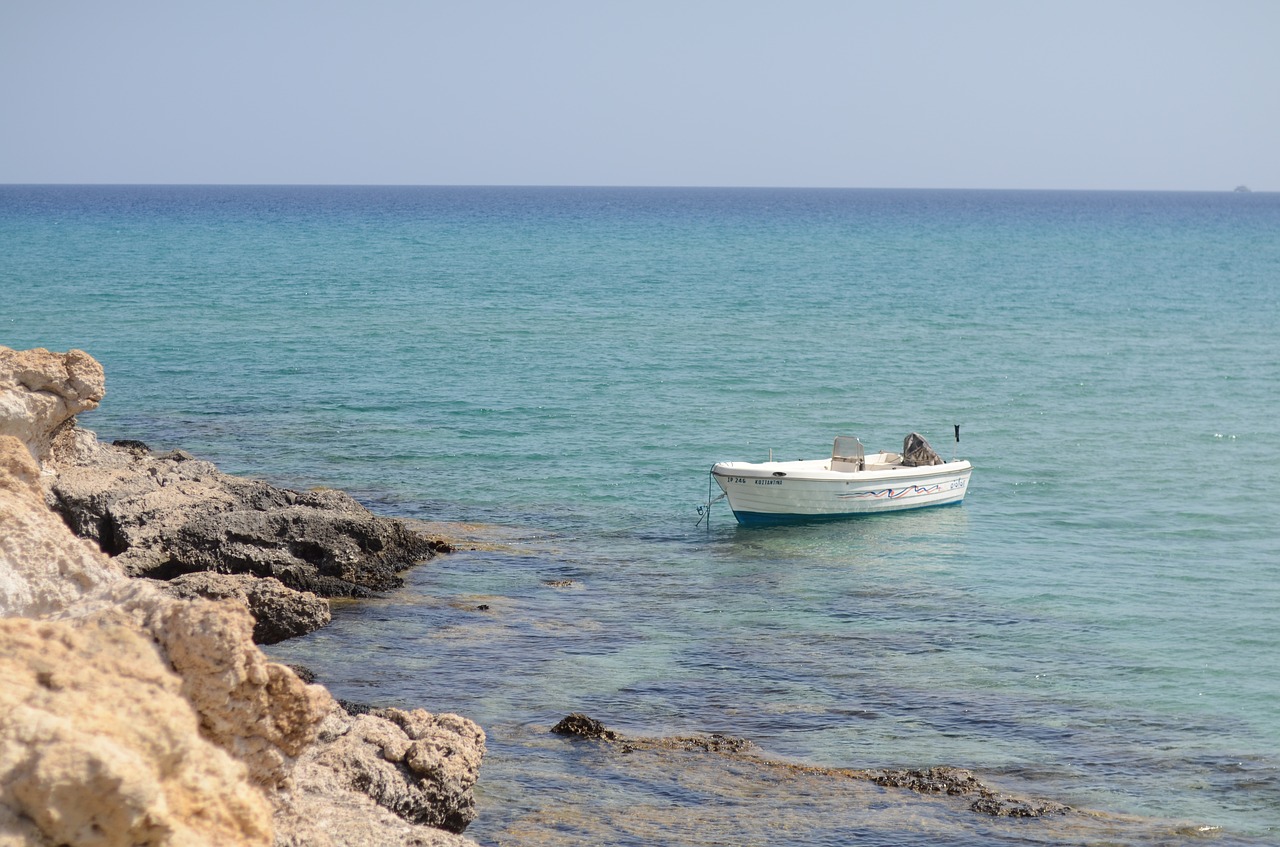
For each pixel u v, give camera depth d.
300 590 27.03
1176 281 117.81
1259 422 50.41
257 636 24.00
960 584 29.56
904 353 67.88
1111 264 140.50
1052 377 60.75
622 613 26.86
